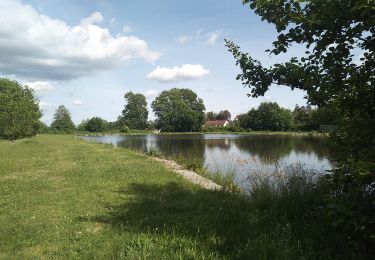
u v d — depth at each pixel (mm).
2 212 8461
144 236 6191
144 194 10430
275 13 5672
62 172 15164
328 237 5371
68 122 121250
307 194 7293
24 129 40188
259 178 9984
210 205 8695
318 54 5570
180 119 112938
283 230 5785
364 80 5277
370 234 4590
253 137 69688
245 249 5203
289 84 6328
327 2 4875
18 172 15570
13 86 54969
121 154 25859
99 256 5512
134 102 133750
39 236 6625
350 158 5250
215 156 25969
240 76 6730
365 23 4957
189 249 5453
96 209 8672
